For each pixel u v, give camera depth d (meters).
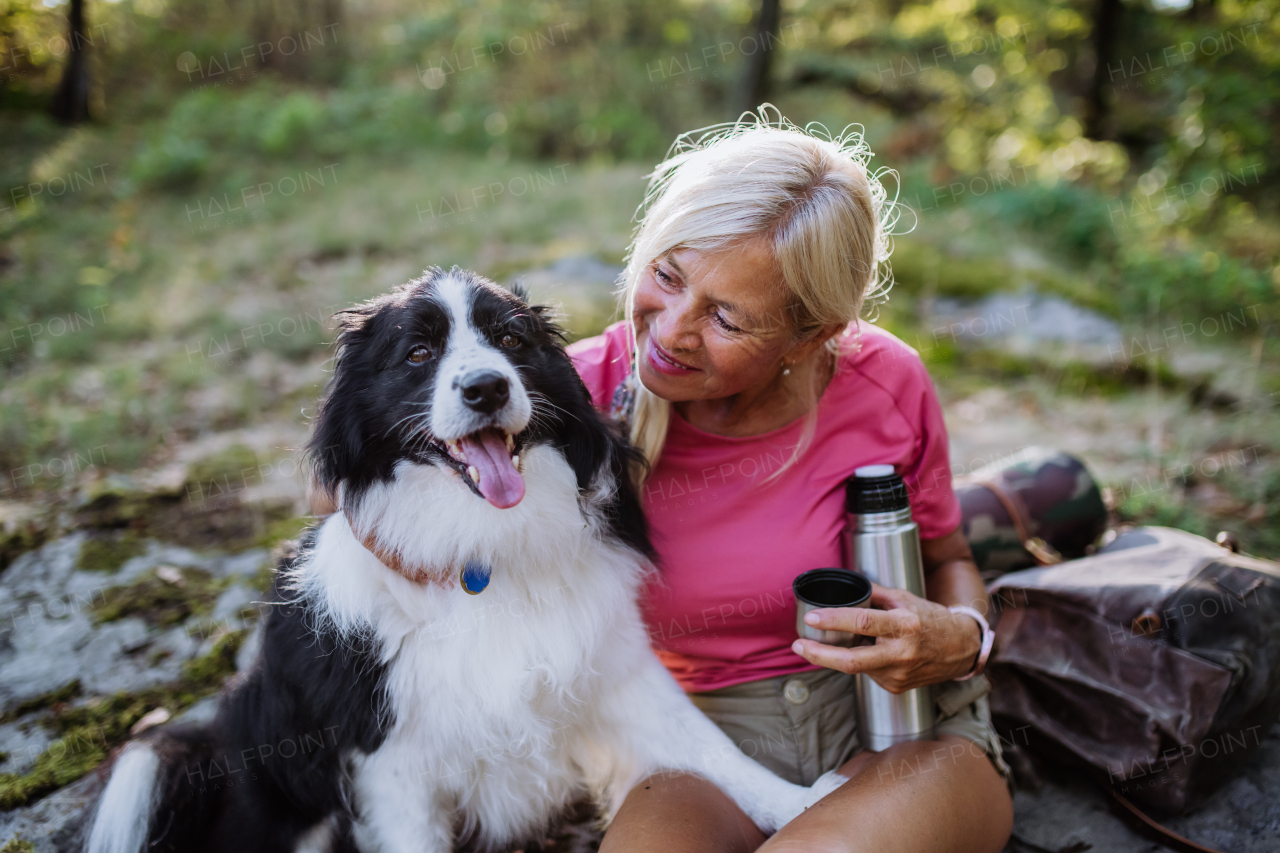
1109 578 2.27
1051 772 2.44
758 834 1.90
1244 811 2.27
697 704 2.20
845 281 1.83
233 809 2.19
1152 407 5.08
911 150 10.98
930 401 2.11
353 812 2.08
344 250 7.71
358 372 2.11
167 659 3.02
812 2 14.38
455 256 7.35
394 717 1.94
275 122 10.24
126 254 7.45
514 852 2.24
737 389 1.95
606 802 2.33
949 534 2.20
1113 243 8.12
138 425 4.84
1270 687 2.14
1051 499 2.87
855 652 1.74
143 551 3.65
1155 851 2.16
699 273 1.79
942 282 6.84
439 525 1.92
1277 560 3.43
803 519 2.04
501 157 10.74
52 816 2.40
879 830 1.56
